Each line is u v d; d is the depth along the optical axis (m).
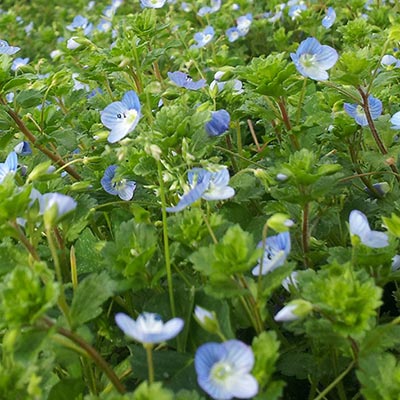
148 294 0.18
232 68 0.23
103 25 0.39
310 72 0.20
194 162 0.19
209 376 0.14
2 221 0.16
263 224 0.19
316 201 0.18
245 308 0.16
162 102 0.25
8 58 0.21
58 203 0.16
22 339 0.14
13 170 0.19
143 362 0.16
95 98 0.26
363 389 0.14
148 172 0.19
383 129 0.22
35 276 0.14
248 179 0.19
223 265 0.15
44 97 0.22
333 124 0.21
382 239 0.16
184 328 0.16
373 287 0.15
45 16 0.58
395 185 0.21
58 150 0.24
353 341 0.15
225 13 0.41
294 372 0.16
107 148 0.17
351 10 0.35
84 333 0.15
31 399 0.14
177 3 0.45
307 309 0.15
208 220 0.17
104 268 0.18
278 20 0.39
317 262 0.18
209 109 0.20
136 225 0.17
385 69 0.25
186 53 0.31
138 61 0.23
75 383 0.16
